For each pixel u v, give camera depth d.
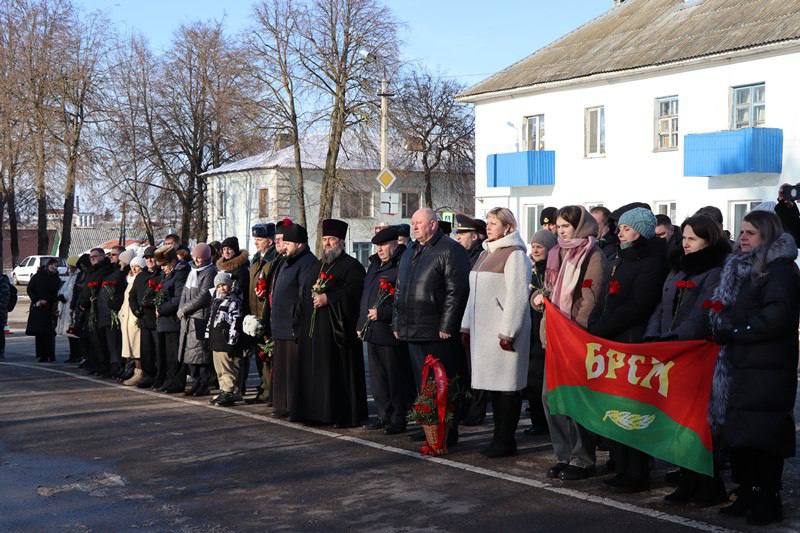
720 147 26.62
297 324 10.27
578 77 31.09
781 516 6.47
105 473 8.09
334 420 10.08
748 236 6.28
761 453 6.29
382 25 39.53
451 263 9.00
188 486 7.62
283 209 52.06
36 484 7.73
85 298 15.18
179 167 51.59
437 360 8.84
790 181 25.59
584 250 7.65
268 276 11.20
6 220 60.75
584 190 31.64
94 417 10.85
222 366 11.71
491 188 35.59
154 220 53.16
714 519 6.52
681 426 6.82
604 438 8.02
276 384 10.78
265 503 7.08
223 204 56.44
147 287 13.21
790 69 25.42
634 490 7.28
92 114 45.81
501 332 8.27
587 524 6.42
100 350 14.84
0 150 43.25
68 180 45.91
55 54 44.03
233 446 9.16
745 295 6.23
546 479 7.71
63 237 47.44
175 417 10.84
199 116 51.09
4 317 18.50
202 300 12.27
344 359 10.16
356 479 7.79
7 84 42.94
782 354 6.16
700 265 6.89
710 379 6.73
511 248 8.36
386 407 9.91
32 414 11.08
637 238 7.31
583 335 7.38
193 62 50.75
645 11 33.28
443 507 6.90
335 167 41.66
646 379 7.01
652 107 29.33
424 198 55.34
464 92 35.72
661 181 29.17
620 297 7.29
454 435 9.14
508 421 8.52
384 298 9.78
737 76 26.80
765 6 27.78
